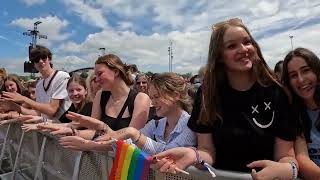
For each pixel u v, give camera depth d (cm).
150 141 229
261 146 179
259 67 188
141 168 190
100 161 231
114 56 304
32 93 636
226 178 158
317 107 204
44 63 446
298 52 208
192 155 176
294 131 180
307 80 204
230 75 192
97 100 318
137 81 489
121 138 223
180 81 237
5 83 597
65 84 438
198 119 195
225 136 185
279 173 157
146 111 290
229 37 186
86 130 274
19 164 399
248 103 184
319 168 173
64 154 282
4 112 439
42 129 286
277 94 183
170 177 180
